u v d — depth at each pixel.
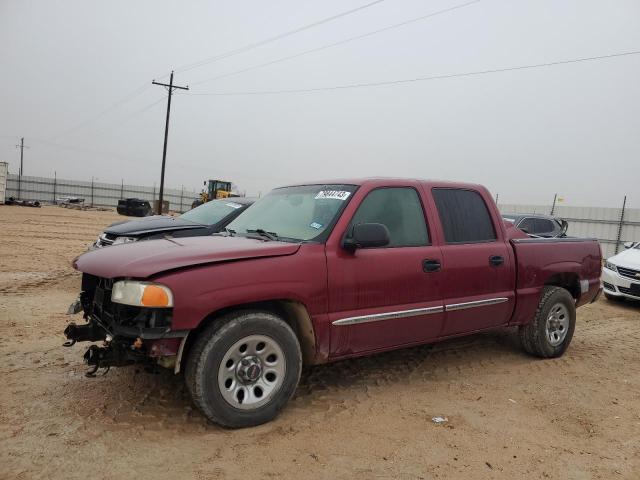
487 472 2.96
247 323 3.33
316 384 4.33
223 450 3.08
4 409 3.52
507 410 3.93
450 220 4.61
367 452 3.14
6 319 5.93
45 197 49.75
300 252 3.64
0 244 13.73
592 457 3.21
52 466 2.80
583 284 5.68
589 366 5.22
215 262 3.31
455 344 5.80
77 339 3.63
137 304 3.07
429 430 3.49
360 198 4.06
